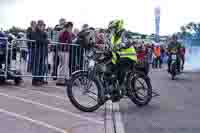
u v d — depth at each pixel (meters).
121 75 7.32
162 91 10.23
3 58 9.52
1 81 9.98
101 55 7.14
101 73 7.14
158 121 6.55
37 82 9.94
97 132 5.70
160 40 29.09
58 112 6.90
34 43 9.86
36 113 6.72
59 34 10.40
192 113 7.25
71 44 10.21
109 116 6.80
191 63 18.39
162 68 23.09
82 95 7.00
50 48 10.23
